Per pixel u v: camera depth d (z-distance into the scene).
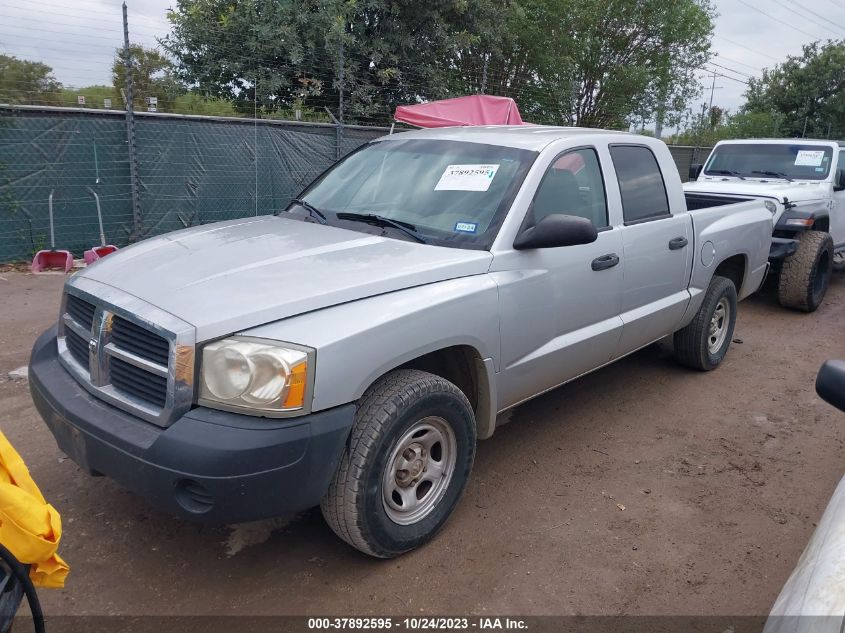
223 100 13.70
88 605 2.75
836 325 7.47
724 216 5.47
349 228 3.70
